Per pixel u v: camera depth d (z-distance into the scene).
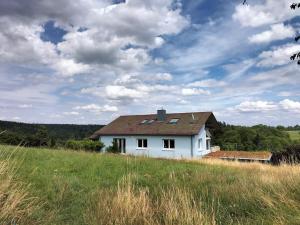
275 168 13.15
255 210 5.39
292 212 4.79
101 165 10.42
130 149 35.72
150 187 7.91
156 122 36.16
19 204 4.66
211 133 38.69
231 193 6.78
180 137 32.34
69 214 5.20
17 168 6.98
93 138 39.41
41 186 6.51
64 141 34.75
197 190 7.43
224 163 17.67
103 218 4.79
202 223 4.49
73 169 9.26
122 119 40.28
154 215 5.17
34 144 29.20
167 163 12.94
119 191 5.90
